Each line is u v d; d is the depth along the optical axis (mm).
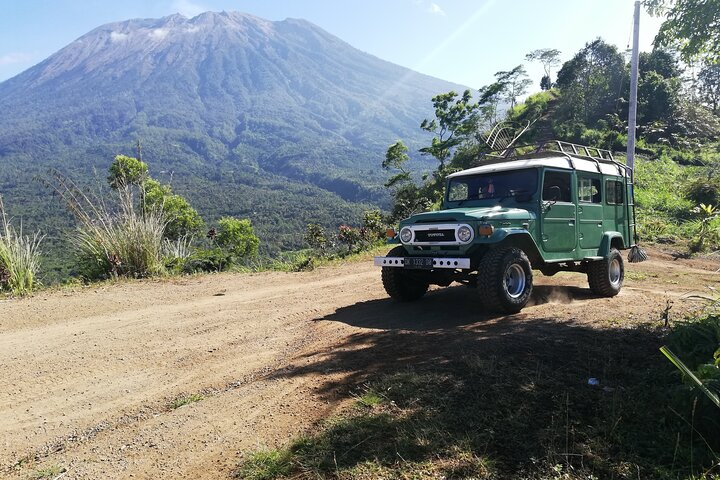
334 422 2764
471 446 2420
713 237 13648
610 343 4023
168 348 4730
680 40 5832
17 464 2674
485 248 5656
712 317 3648
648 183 23531
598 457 2295
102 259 9258
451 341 4266
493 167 6562
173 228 12117
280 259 12859
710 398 2363
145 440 2840
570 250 6512
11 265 7809
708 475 2135
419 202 17500
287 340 4898
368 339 4578
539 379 3217
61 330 5504
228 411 3133
